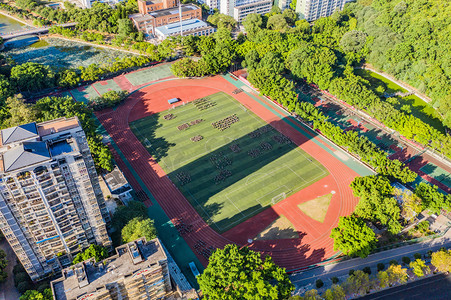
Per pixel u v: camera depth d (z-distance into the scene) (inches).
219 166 7253.9
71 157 4488.2
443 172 7081.7
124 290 4426.7
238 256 4837.6
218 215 6245.1
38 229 4719.5
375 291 5113.2
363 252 5236.2
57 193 4598.9
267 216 6225.4
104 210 5669.3
